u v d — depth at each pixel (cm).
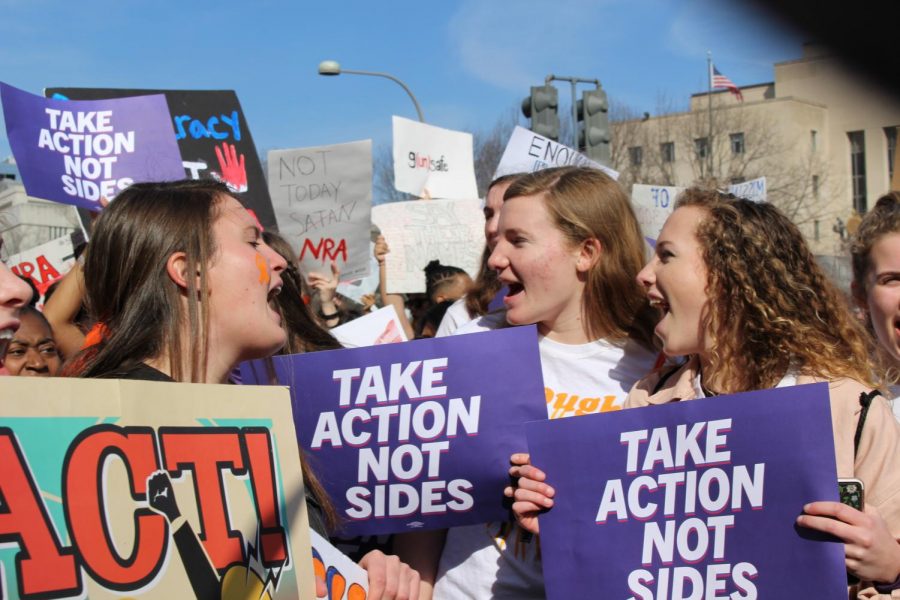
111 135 419
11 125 399
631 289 273
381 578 208
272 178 644
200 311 192
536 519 226
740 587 203
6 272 201
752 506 204
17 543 129
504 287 372
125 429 146
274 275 212
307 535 176
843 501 199
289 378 249
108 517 141
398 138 845
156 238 193
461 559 260
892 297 278
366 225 629
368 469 246
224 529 159
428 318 647
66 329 400
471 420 244
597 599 215
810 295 224
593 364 272
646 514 214
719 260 227
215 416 162
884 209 287
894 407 277
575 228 268
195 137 482
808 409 202
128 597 141
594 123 1184
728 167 3878
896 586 194
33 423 133
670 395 241
